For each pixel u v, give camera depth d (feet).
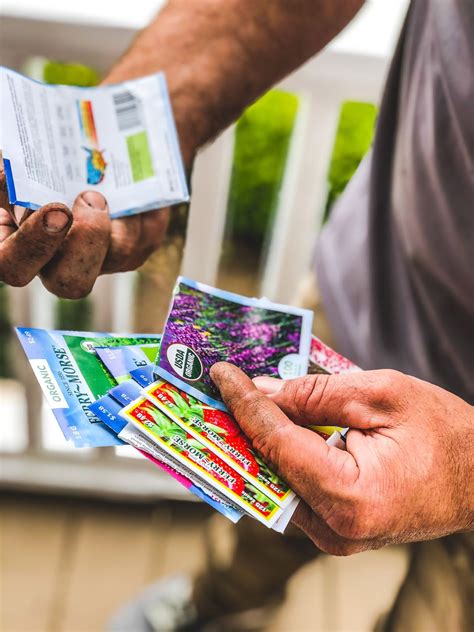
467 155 3.05
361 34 4.53
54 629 5.94
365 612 6.27
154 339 3.36
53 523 6.69
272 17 3.76
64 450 6.80
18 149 3.00
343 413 2.62
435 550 4.48
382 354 4.07
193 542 6.73
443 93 3.16
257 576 5.44
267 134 5.34
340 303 4.32
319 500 2.47
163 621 5.95
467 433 2.60
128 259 3.61
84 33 4.42
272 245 5.72
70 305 5.73
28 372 6.04
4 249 2.91
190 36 3.81
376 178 3.97
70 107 3.39
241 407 2.58
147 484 6.85
